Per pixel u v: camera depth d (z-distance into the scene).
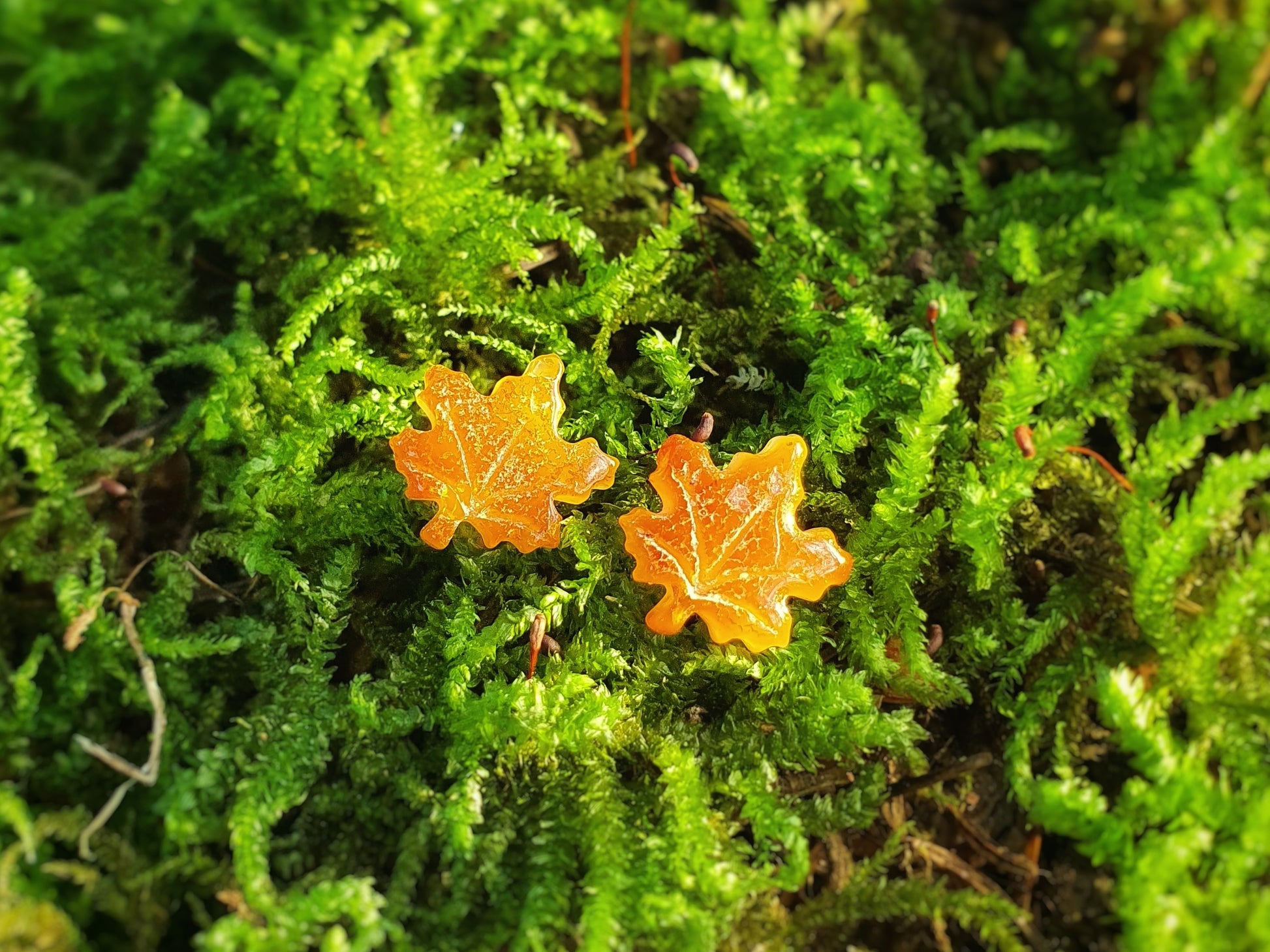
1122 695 0.05
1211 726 0.06
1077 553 0.06
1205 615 0.06
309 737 0.05
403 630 0.06
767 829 0.05
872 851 0.05
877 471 0.06
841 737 0.05
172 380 0.06
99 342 0.06
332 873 0.05
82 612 0.05
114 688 0.05
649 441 0.06
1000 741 0.06
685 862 0.05
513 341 0.06
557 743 0.05
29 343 0.06
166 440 0.06
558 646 0.06
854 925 0.05
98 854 0.05
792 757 0.05
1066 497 0.06
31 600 0.06
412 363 0.06
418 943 0.05
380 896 0.05
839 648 0.06
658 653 0.06
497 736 0.05
